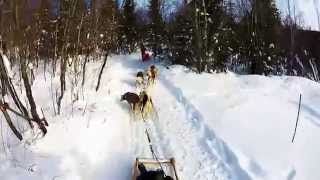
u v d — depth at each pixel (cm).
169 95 1555
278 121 1184
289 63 2523
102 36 1889
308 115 1243
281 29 2662
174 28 2462
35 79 1505
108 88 1580
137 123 1246
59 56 1698
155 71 1833
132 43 3412
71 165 905
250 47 2508
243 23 2553
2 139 973
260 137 1070
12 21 1112
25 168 848
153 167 921
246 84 1662
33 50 1524
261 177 870
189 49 2227
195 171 920
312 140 1054
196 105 1359
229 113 1258
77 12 1504
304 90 1554
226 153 987
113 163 975
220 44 2172
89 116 1181
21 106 975
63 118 1122
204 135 1112
